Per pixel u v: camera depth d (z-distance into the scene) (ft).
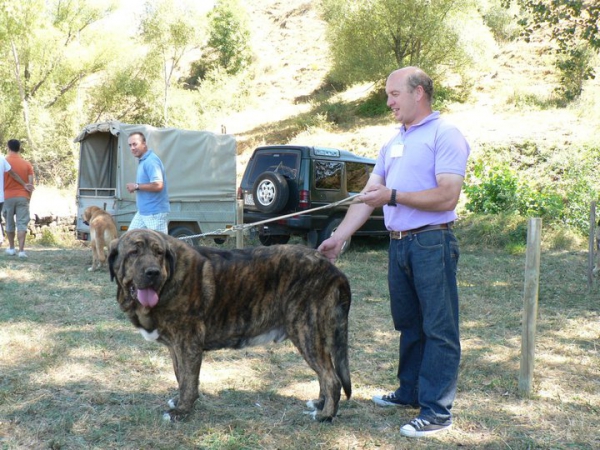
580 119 64.18
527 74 86.33
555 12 38.27
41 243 41.81
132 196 33.55
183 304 11.64
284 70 131.75
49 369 15.42
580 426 12.41
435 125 11.93
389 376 15.75
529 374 14.37
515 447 11.46
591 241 28.37
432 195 11.53
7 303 22.77
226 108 111.65
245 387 14.69
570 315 23.18
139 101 97.09
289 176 37.37
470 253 41.57
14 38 78.07
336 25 88.84
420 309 12.93
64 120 81.41
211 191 37.11
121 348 17.49
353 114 88.89
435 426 11.96
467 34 82.53
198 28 99.40
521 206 47.62
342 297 12.16
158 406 13.25
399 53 87.45
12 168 33.19
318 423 12.34
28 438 11.43
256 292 12.12
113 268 11.80
